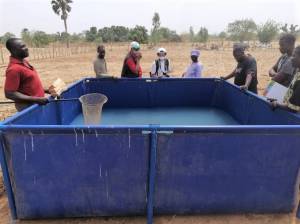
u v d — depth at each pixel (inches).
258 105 186.4
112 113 254.2
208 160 123.5
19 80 160.9
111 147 119.7
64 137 117.3
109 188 127.0
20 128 115.3
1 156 119.9
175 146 120.5
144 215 133.6
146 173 124.9
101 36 2532.0
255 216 134.5
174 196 129.7
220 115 246.2
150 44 2017.7
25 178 123.3
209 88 267.7
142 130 117.3
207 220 131.8
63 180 124.3
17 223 129.6
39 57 1144.2
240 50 220.2
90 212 131.2
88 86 260.8
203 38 2193.7
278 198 132.3
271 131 119.4
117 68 778.2
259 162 124.8
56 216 131.1
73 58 1104.8
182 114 250.8
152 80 262.7
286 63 178.7
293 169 127.1
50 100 170.6
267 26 1704.0
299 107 142.7
